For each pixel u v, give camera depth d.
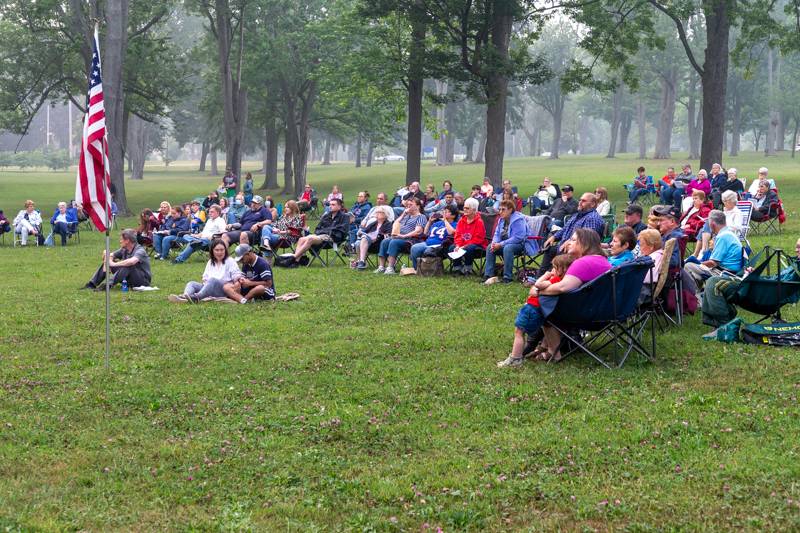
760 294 9.03
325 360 8.65
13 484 5.49
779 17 72.50
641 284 7.93
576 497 4.97
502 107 30.73
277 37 48.34
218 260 12.78
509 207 13.66
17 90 45.03
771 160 65.38
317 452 5.95
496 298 12.13
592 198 12.45
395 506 5.01
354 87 38.59
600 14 33.84
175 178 75.69
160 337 10.05
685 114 95.62
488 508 4.88
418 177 34.81
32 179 70.50
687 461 5.45
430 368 8.23
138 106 49.19
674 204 24.67
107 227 8.77
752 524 4.52
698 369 7.82
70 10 41.44
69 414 6.99
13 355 9.23
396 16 34.28
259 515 4.94
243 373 8.18
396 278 14.54
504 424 6.47
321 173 70.25
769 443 5.71
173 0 46.38
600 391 7.22
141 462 5.84
